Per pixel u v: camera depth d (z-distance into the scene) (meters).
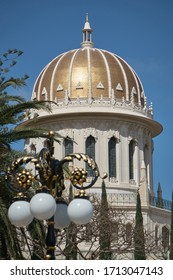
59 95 86.88
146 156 90.25
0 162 29.55
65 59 89.75
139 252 60.12
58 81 87.69
